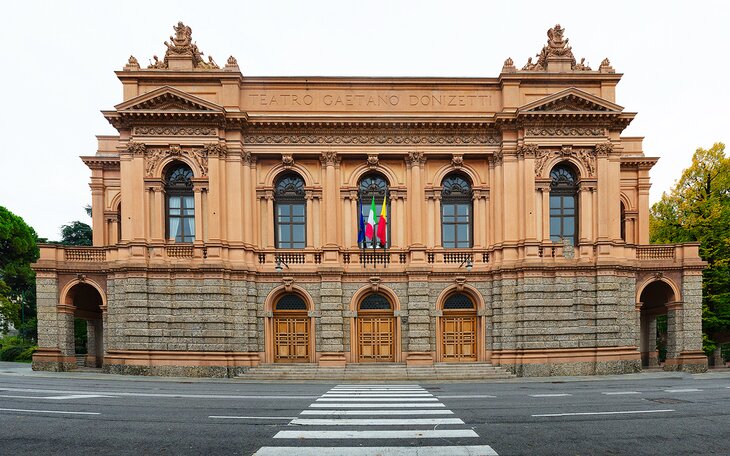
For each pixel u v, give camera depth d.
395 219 32.88
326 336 31.20
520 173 32.03
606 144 31.86
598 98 31.39
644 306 37.31
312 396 19.39
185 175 32.22
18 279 56.47
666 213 43.28
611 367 30.58
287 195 33.50
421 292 31.62
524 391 21.56
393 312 32.19
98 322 37.06
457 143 32.78
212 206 30.91
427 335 31.39
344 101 33.06
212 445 10.62
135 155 31.22
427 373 29.64
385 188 33.56
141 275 30.42
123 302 30.61
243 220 31.94
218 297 30.36
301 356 31.98
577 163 31.97
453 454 9.84
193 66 32.62
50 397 18.53
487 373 29.78
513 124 32.16
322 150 32.53
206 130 31.45
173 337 30.25
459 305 32.62
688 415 14.70
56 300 31.83
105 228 38.62
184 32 32.75
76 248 32.28
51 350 31.61
